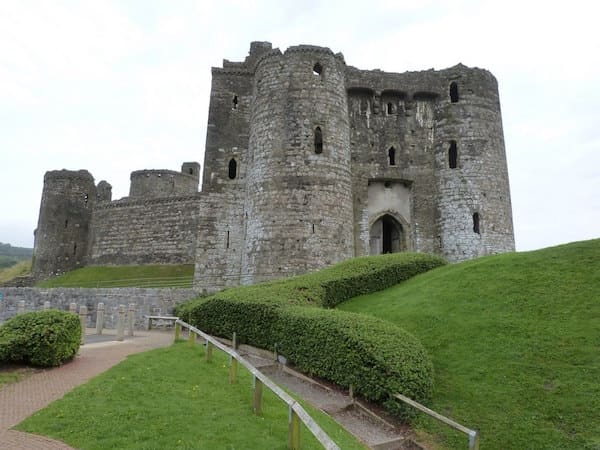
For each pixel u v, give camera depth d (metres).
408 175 31.92
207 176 32.66
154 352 14.76
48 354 12.79
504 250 30.56
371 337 12.05
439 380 12.09
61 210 51.94
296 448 7.82
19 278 51.25
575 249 16.92
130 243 48.84
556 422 9.96
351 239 28.11
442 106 32.75
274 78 29.31
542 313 13.62
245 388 11.30
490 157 31.73
